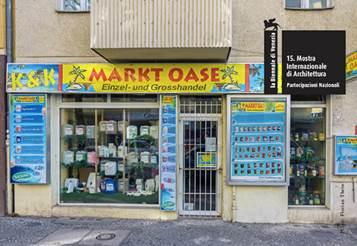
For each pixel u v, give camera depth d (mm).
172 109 6066
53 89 6070
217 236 5309
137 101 6398
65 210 6273
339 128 5949
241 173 6020
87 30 6113
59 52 6145
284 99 5922
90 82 6039
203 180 6352
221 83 5918
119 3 5152
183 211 6367
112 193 6586
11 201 6305
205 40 5086
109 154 6594
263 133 5980
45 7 6141
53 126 6355
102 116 6555
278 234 5418
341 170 5895
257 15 5965
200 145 6336
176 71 5961
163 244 4969
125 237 5234
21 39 6160
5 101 6207
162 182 6098
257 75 5883
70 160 6609
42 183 6176
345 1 5875
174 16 5109
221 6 5086
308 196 6332
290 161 6309
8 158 6266
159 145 6211
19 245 4914
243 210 6035
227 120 5973
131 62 6012
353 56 5625
